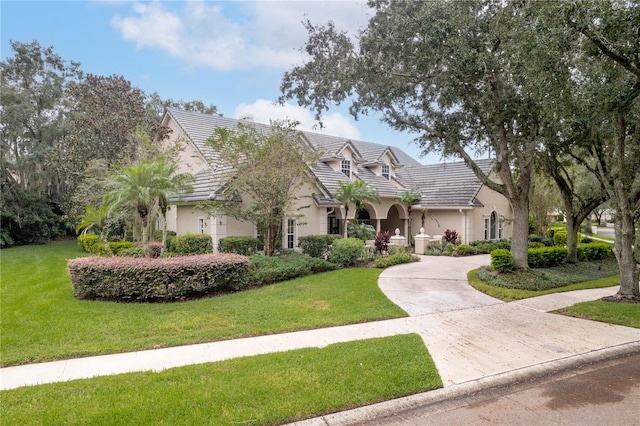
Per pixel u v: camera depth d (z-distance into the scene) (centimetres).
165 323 777
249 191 1480
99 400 454
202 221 1727
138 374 532
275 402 455
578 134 1210
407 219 2534
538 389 532
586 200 1702
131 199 1185
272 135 1483
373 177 2483
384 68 1254
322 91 1395
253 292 1080
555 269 1545
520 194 1341
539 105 1034
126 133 2270
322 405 453
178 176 1273
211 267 1013
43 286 1134
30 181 2922
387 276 1348
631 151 1087
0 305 894
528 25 868
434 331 765
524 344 696
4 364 572
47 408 434
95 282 946
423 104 1327
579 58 906
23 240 2845
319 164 2175
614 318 869
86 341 671
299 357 596
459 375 556
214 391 477
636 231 1348
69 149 2406
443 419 449
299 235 1797
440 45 1112
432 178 2811
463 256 2062
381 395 482
